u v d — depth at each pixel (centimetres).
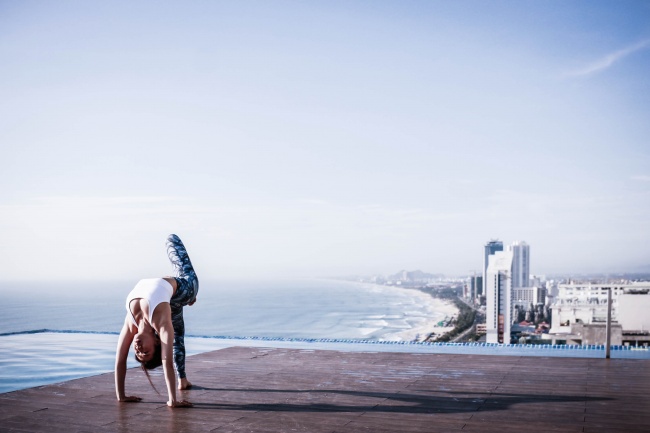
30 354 518
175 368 318
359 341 584
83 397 296
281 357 445
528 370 379
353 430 230
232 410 266
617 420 245
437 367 394
